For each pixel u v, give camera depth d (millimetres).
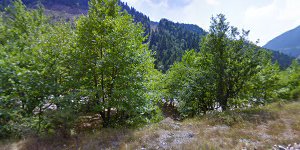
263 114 10055
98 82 9898
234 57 13781
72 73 8938
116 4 10070
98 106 8531
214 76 14023
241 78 13570
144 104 9680
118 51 9008
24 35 11969
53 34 10047
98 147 6328
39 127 7809
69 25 12609
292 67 27031
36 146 6438
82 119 10500
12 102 7543
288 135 6844
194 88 15055
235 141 6422
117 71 9352
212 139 6688
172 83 23859
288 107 11203
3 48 9289
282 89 18078
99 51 9484
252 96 14453
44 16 17766
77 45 9047
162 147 6117
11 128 7531
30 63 8367
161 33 137125
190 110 15750
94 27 9023
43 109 8234
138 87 9469
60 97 7809
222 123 9094
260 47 13609
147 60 10586
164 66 77500
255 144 6105
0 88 7352
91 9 9555
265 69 15070
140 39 10898
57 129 7414
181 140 6723
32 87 7594
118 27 9094
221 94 14016
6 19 15367
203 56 15156
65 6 162250
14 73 7465
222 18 13906
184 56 23875
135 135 7238
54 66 8523
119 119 10555
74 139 7129
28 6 131125
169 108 28375
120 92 8570
